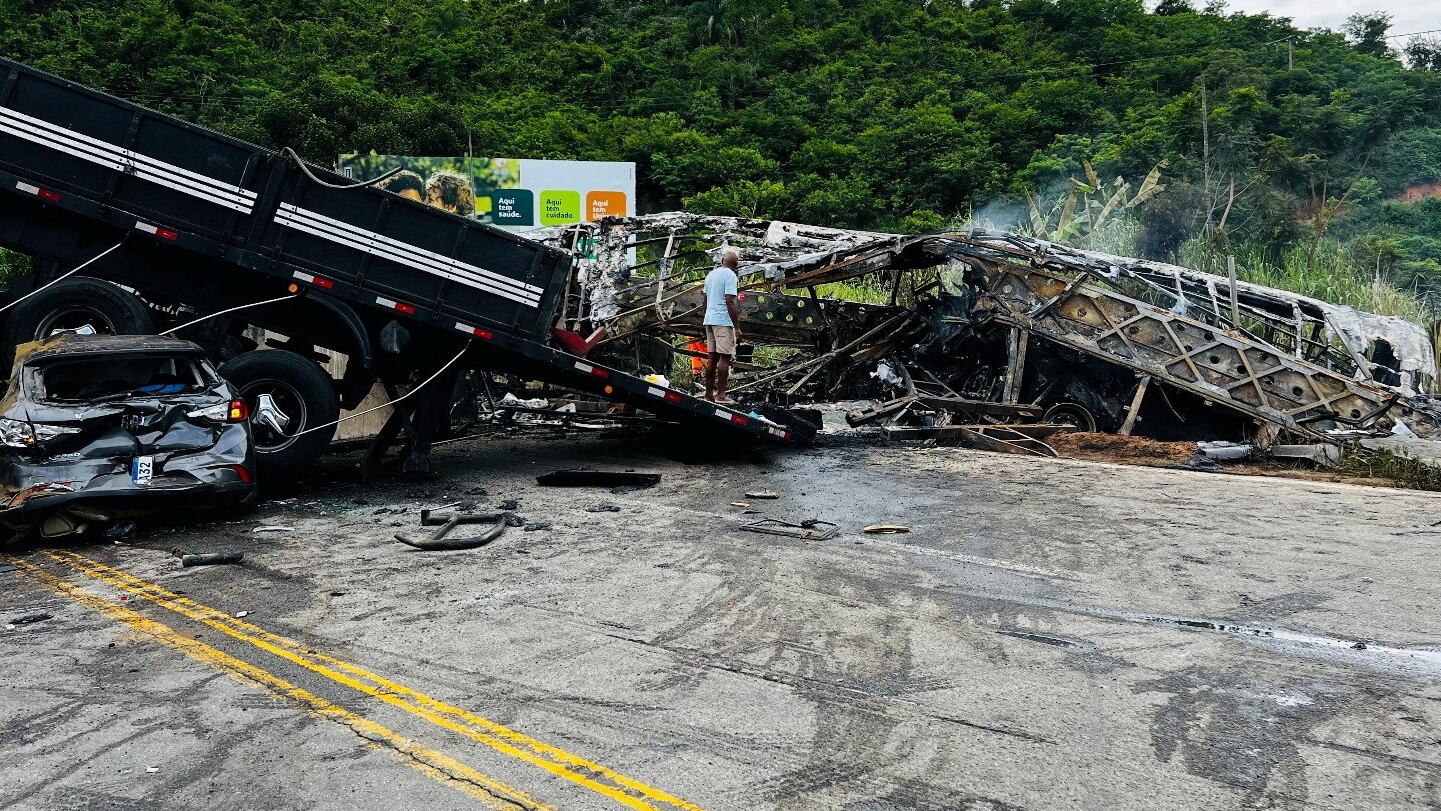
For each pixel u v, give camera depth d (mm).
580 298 16125
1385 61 59219
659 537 7824
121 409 8000
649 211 47906
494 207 33188
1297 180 40844
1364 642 5250
